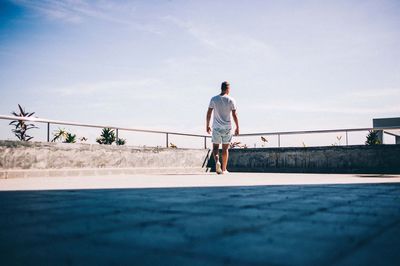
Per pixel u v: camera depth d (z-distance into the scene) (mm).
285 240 1107
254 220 1468
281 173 7270
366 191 2807
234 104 6352
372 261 885
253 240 1110
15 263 884
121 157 6367
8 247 1033
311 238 1136
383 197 2348
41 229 1290
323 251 980
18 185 3555
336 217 1534
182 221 1449
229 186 3367
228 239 1122
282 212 1685
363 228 1292
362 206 1896
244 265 856
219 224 1376
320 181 4199
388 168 6477
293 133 7504
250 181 4242
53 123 5301
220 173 6523
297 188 3113
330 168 7047
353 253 957
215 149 6473
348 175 6055
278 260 896
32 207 1865
